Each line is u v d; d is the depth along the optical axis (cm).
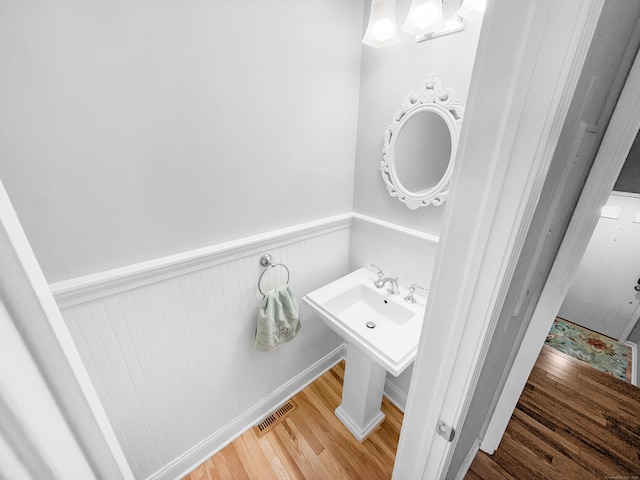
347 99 144
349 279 163
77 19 73
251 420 164
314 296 147
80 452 26
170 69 90
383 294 149
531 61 33
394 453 152
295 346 173
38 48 70
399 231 144
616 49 72
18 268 19
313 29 120
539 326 123
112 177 88
